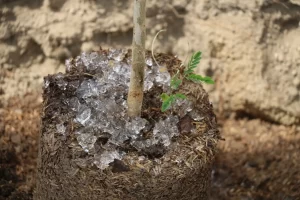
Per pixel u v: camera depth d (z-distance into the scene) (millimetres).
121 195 639
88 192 644
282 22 865
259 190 861
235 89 901
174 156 645
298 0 852
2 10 874
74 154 637
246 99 902
